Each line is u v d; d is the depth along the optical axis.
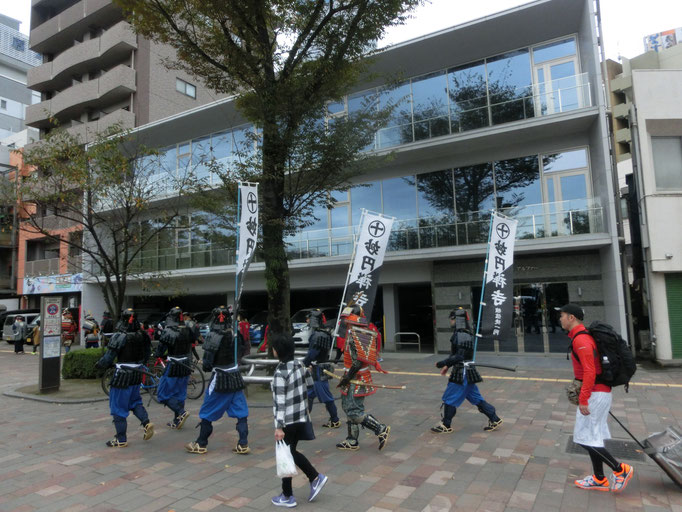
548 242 12.76
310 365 6.41
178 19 10.02
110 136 11.32
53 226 20.20
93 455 5.46
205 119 18.81
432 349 16.47
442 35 13.91
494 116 13.85
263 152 9.53
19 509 3.99
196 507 3.98
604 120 12.10
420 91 15.64
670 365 11.34
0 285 28.58
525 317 13.78
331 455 5.30
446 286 14.88
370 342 5.44
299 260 16.52
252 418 7.20
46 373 9.48
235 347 5.60
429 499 4.05
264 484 4.49
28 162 10.59
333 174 9.85
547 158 13.96
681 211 11.91
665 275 11.92
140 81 24.72
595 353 4.12
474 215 14.41
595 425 4.11
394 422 6.71
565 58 13.80
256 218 7.09
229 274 18.53
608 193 11.94
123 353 5.89
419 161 15.71
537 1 12.76
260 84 9.14
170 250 19.62
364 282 9.05
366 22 8.84
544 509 3.81
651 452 4.16
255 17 9.01
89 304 22.41
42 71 28.11
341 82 9.41
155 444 5.89
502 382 9.80
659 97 12.38
